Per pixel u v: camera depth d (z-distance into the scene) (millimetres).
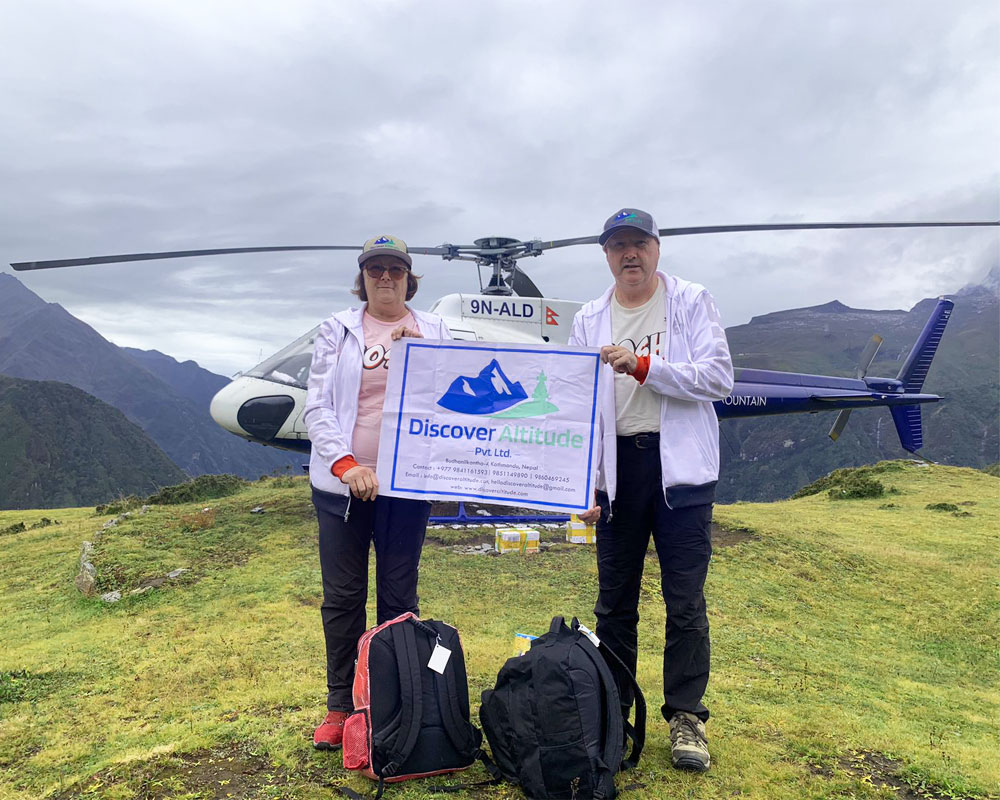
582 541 9438
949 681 6039
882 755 3244
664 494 2832
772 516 13703
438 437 2922
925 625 7719
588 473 2832
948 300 14500
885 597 8656
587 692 2467
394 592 2996
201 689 4555
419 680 2607
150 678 4949
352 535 2922
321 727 2910
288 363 10312
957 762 3230
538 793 2422
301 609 6727
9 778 3244
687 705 2914
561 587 7586
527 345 2914
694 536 2867
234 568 8484
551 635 2695
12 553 10945
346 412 2959
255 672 4828
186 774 2742
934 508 14875
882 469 21141
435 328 3270
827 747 3309
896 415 14500
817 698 4754
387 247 2967
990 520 13484
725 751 3123
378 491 2871
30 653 5895
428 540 9445
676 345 2934
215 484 14523
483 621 6418
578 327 3232
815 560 9789
